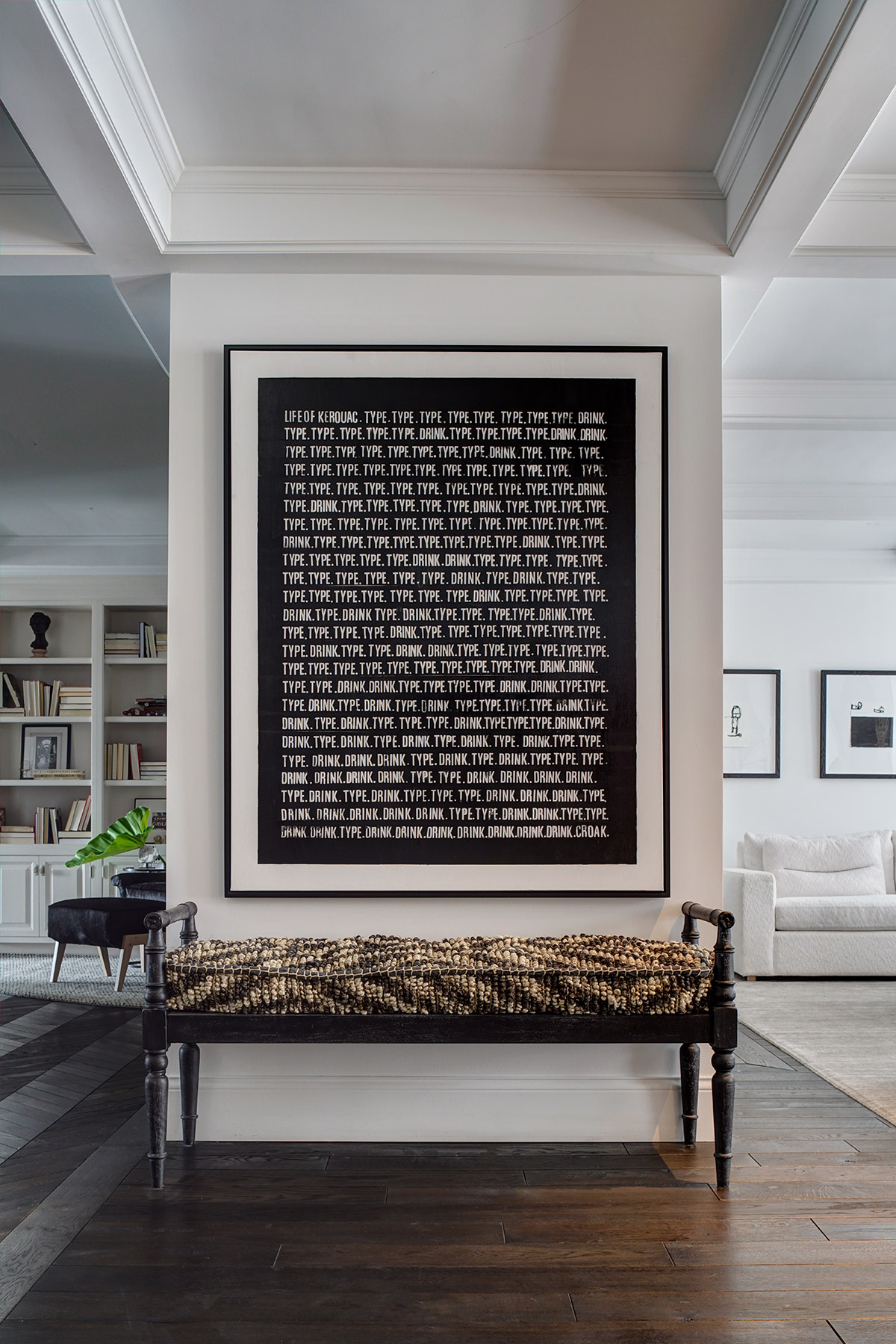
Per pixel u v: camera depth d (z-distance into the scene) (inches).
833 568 282.8
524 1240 84.9
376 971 95.6
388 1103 109.5
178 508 112.4
